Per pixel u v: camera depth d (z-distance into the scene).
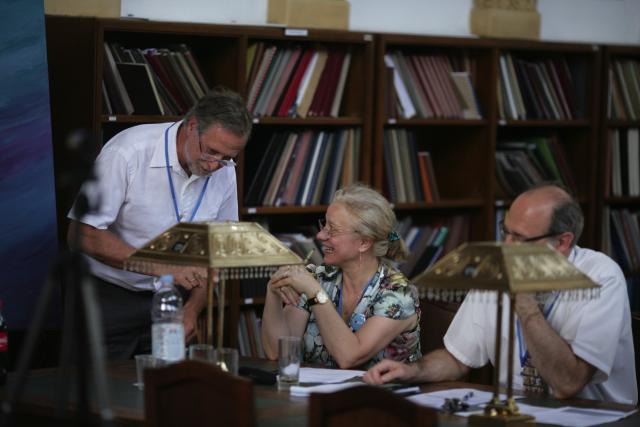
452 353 4.21
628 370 4.11
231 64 6.24
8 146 5.29
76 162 2.67
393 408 2.65
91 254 4.88
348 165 6.70
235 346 6.32
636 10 8.20
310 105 6.55
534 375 4.09
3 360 3.93
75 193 5.69
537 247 3.23
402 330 4.42
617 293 3.98
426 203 7.01
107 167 4.94
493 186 7.21
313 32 6.41
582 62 7.66
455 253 3.25
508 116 7.31
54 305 5.42
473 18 7.35
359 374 4.08
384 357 4.45
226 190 5.30
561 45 7.41
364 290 4.49
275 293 4.56
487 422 3.27
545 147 7.56
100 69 5.66
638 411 3.57
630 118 7.88
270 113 6.39
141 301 5.25
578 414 3.48
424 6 7.20
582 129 7.70
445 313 4.84
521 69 7.36
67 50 5.65
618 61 7.84
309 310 4.61
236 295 6.29
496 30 7.21
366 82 6.64
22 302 5.36
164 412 2.97
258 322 6.54
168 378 2.94
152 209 5.05
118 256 4.89
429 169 7.09
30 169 5.34
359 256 4.48
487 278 3.13
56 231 5.41
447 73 7.06
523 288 3.09
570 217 3.88
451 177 7.45
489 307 4.16
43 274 5.39
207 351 3.68
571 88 7.62
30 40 5.32
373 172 6.77
